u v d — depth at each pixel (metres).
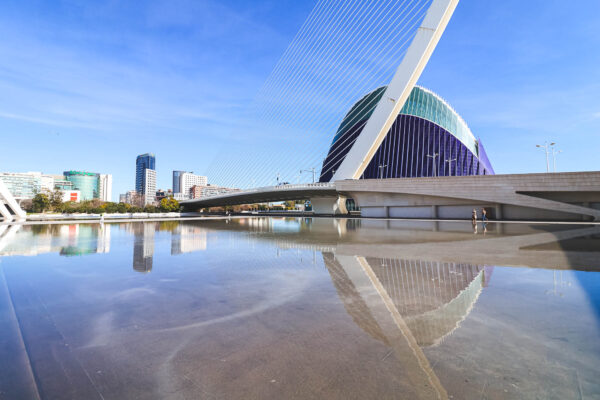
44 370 2.29
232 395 1.97
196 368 2.31
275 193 47.19
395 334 2.83
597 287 4.27
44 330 3.04
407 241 10.30
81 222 26.70
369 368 2.25
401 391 1.96
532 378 2.04
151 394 1.99
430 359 2.34
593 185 23.53
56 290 4.52
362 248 8.67
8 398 1.93
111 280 5.13
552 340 2.62
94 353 2.56
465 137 60.25
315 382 2.09
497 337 2.70
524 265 5.86
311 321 3.20
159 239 11.92
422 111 57.44
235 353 2.54
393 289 4.35
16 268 6.21
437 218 31.36
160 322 3.23
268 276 5.33
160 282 4.97
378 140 35.62
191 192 136.50
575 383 1.98
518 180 26.31
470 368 2.20
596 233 12.35
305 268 5.97
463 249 8.19
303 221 27.64
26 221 27.80
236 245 9.81
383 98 34.25
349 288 4.45
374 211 36.31
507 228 15.83
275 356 2.47
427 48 31.31
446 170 54.75
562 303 3.60
